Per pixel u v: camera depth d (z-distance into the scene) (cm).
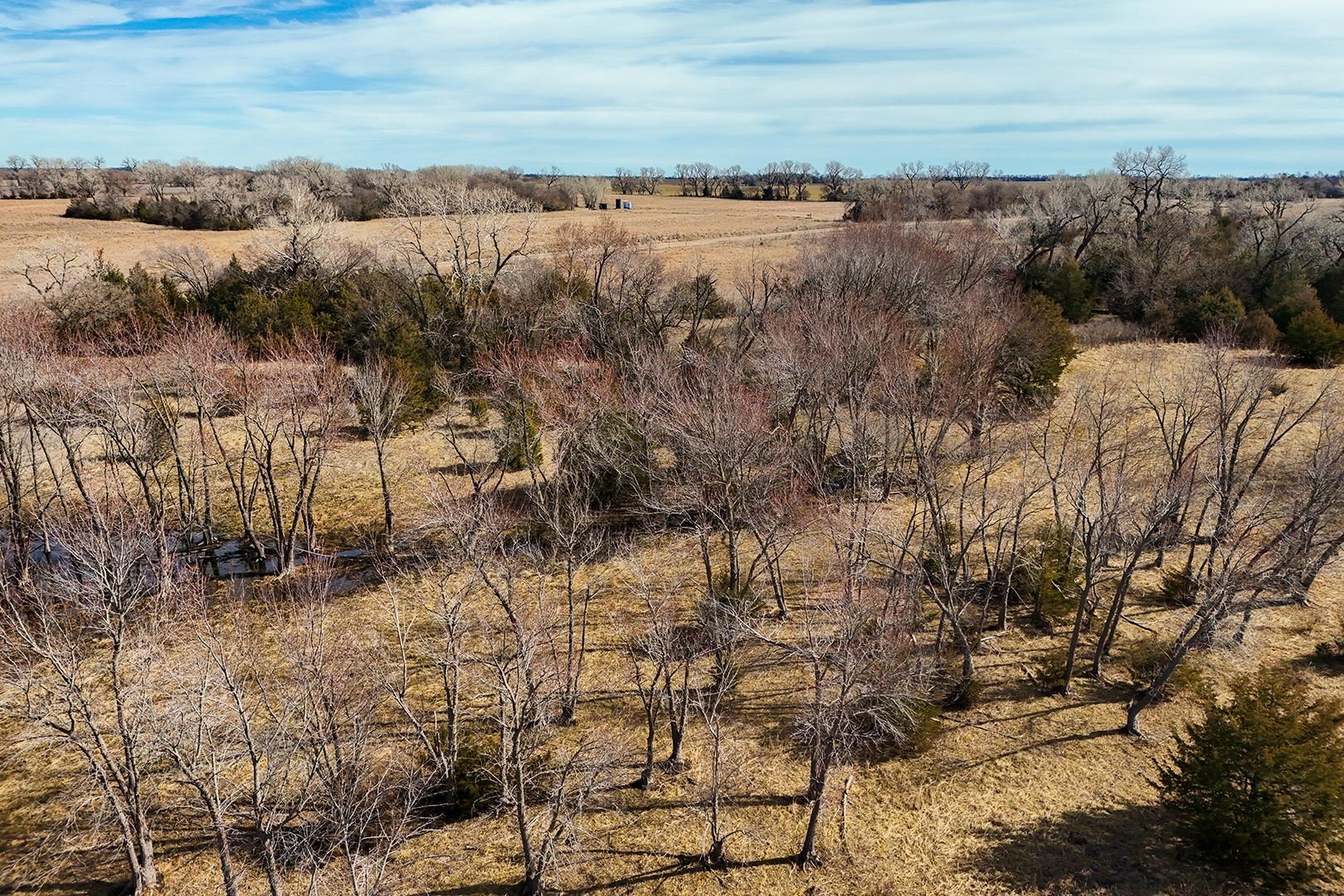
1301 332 5094
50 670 2416
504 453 3672
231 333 5034
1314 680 2523
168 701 2128
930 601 3031
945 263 4853
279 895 1694
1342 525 3130
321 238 6334
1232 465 2784
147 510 3073
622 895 1892
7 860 1977
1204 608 2256
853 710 2170
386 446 4328
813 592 3059
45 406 3397
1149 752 2297
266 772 1903
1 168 15138
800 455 3244
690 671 2664
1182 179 8106
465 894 1880
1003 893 1861
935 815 2117
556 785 2016
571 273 5622
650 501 3181
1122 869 1908
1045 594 2888
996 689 2608
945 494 3419
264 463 3728
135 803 1864
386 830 1989
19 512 3030
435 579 3123
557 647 2781
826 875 1938
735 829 2070
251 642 2661
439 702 2472
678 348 4931
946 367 3403
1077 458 3241
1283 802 1808
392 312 5119
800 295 4534
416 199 6431
